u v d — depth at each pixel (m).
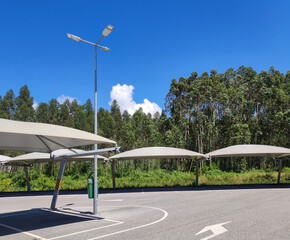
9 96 89.88
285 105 59.88
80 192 22.84
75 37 11.94
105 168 51.81
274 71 83.25
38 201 17.05
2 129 7.09
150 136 63.44
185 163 55.41
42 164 49.09
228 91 63.06
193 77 79.81
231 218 8.99
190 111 66.69
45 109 69.94
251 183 26.77
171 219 9.16
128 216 10.06
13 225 8.98
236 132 53.34
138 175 40.22
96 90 12.22
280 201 13.05
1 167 50.75
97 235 7.17
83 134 9.53
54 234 7.45
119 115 75.50
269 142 58.84
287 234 6.73
